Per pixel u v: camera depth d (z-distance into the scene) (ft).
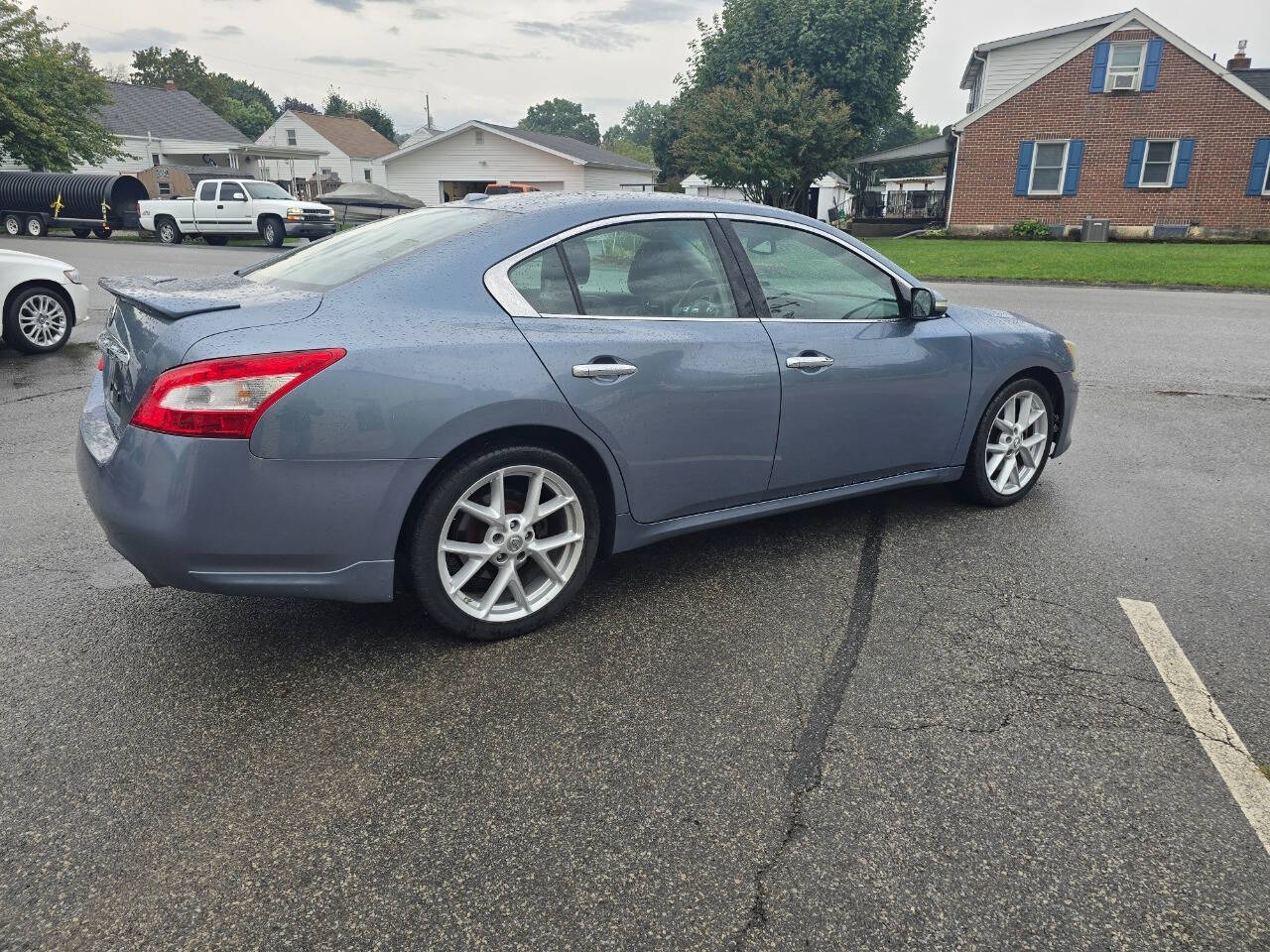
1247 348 30.25
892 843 6.78
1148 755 7.89
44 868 6.44
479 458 9.12
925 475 13.47
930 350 12.72
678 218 10.85
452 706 8.63
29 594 10.98
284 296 9.05
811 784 7.47
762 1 123.85
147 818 6.98
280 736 8.10
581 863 6.56
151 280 10.62
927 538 13.12
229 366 7.88
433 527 9.05
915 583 11.53
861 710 8.60
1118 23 78.89
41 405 21.26
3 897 6.15
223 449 7.89
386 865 6.52
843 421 11.96
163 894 6.22
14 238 89.56
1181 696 8.84
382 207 95.96
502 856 6.62
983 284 52.65
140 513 8.04
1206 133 79.82
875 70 117.60
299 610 10.68
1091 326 34.86
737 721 8.40
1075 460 17.42
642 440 10.18
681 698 8.80
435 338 8.79
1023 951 5.81
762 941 5.86
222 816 7.02
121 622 10.30
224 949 5.77
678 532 11.07
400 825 6.95
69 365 26.45
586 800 7.25
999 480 14.46
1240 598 11.09
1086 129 82.99
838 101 107.34
